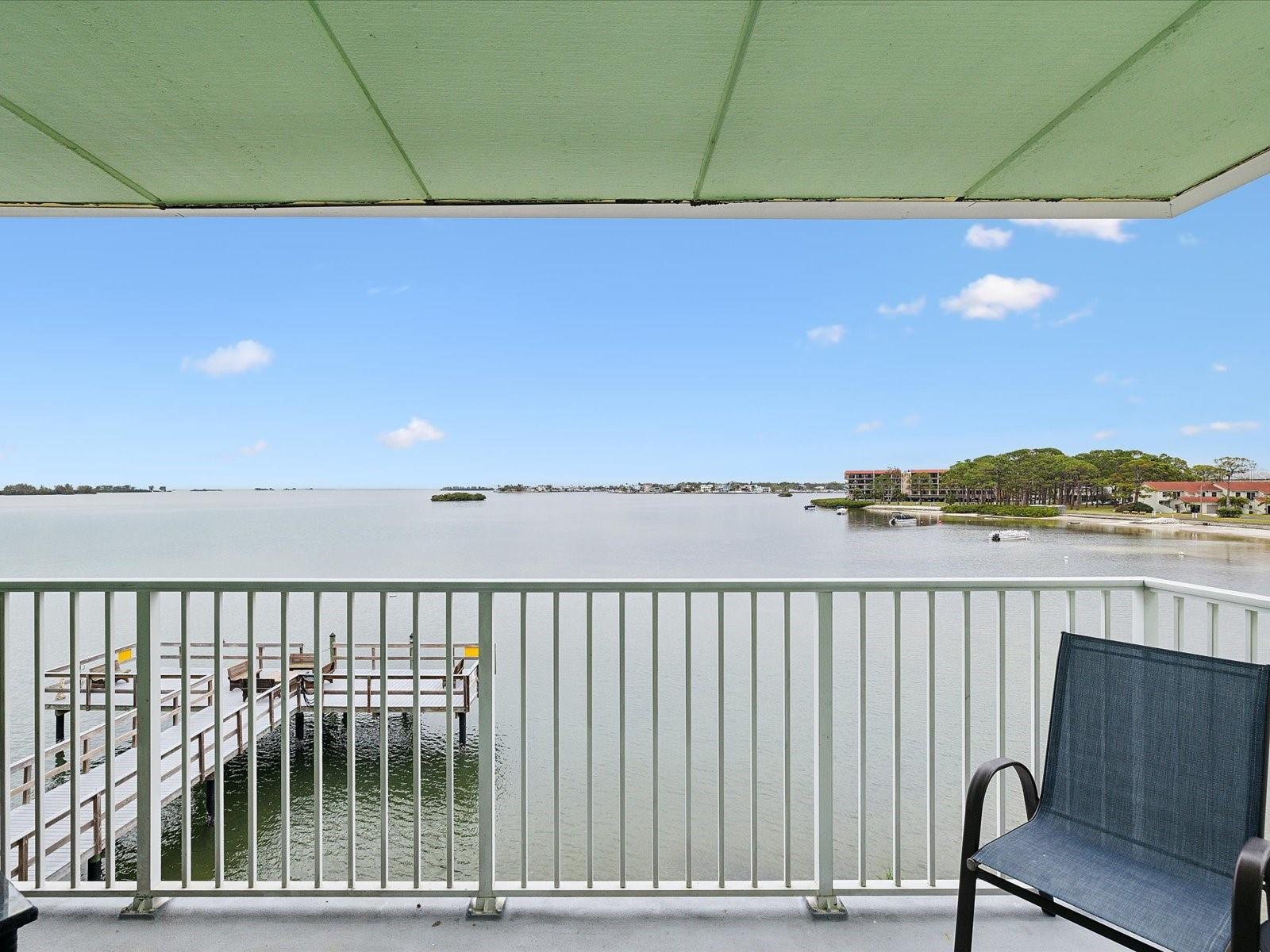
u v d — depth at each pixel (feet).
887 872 32.78
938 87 6.36
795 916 6.71
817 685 6.92
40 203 8.84
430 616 89.86
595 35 5.58
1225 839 5.10
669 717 54.70
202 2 5.12
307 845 32.94
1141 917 4.70
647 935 6.42
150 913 6.64
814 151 7.60
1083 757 5.87
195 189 8.50
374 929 6.48
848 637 74.69
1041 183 8.38
